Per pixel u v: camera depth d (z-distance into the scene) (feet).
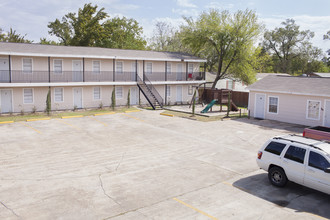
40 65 92.68
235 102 122.11
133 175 39.70
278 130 70.95
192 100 114.52
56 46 102.32
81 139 59.62
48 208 29.71
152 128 72.08
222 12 127.95
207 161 46.62
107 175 39.52
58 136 61.77
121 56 103.91
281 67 256.73
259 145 57.11
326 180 31.40
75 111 96.17
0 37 161.07
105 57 100.48
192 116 89.76
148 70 115.44
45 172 40.32
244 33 123.85
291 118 80.18
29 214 28.35
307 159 33.40
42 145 54.44
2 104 87.51
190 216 28.50
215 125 76.74
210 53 149.89
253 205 31.19
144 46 210.59
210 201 32.01
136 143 57.21
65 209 29.55
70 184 36.19
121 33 181.98
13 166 42.60
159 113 96.32
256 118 87.81
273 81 88.84
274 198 33.06
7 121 75.66
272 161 36.60
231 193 34.30
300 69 255.70
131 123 78.23
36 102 92.89
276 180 36.68
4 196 32.40
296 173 34.12
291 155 34.96
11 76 87.76
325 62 259.39
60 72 96.37
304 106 76.84
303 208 30.68
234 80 137.39
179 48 200.13
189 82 122.01
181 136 63.82
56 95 96.32
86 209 29.63
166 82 115.75
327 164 31.60
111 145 55.31
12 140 57.67
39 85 88.38
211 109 98.78
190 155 49.85
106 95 106.83
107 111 96.78
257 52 129.49
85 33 158.10
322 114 73.15
